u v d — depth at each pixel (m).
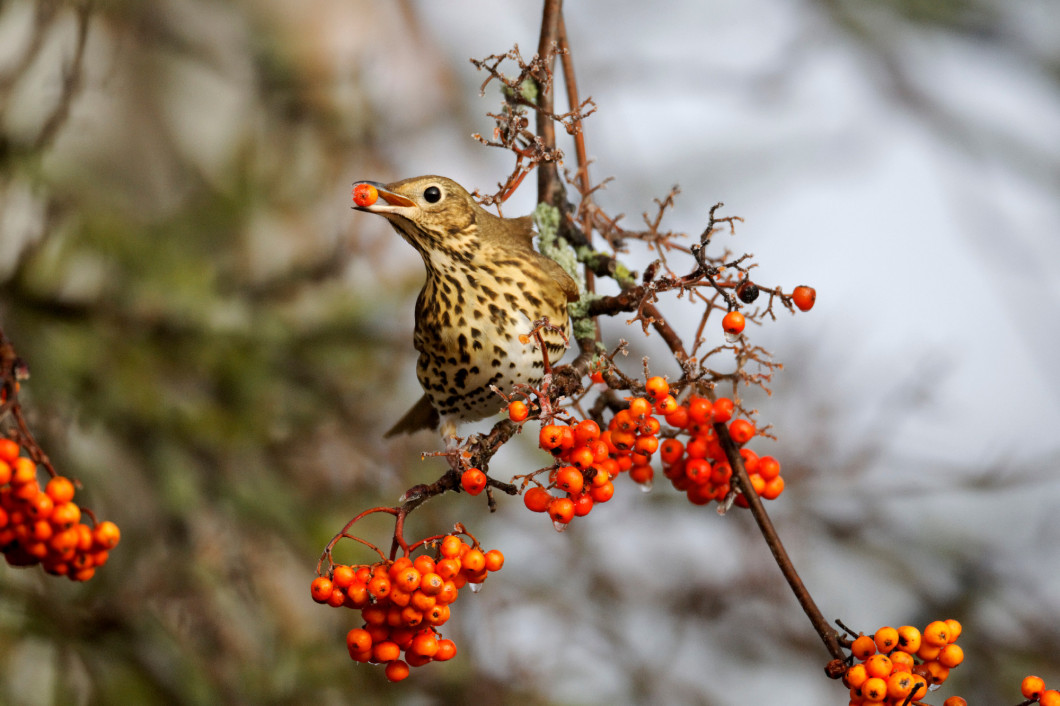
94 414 9.15
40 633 8.80
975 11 13.70
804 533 12.57
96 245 9.34
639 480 5.58
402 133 12.22
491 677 11.16
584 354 5.84
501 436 4.89
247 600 9.89
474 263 7.32
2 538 4.43
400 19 12.85
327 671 10.06
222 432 9.58
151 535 9.62
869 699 4.45
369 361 10.69
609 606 12.23
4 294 9.04
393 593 4.64
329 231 10.89
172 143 11.01
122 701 8.81
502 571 11.84
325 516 10.38
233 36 11.83
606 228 7.08
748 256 5.15
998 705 11.95
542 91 6.62
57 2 9.05
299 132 11.41
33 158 9.05
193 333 9.76
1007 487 12.50
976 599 12.45
